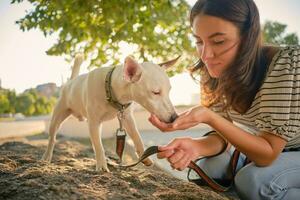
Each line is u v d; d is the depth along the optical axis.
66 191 0.76
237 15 0.75
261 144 0.82
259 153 0.82
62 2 1.73
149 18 1.89
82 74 1.35
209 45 0.79
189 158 0.85
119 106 1.15
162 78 1.08
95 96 1.15
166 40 2.24
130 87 1.10
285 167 0.87
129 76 1.06
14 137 3.44
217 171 1.10
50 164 1.15
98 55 2.07
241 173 0.90
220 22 0.75
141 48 2.11
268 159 0.84
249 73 0.82
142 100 1.09
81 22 1.87
